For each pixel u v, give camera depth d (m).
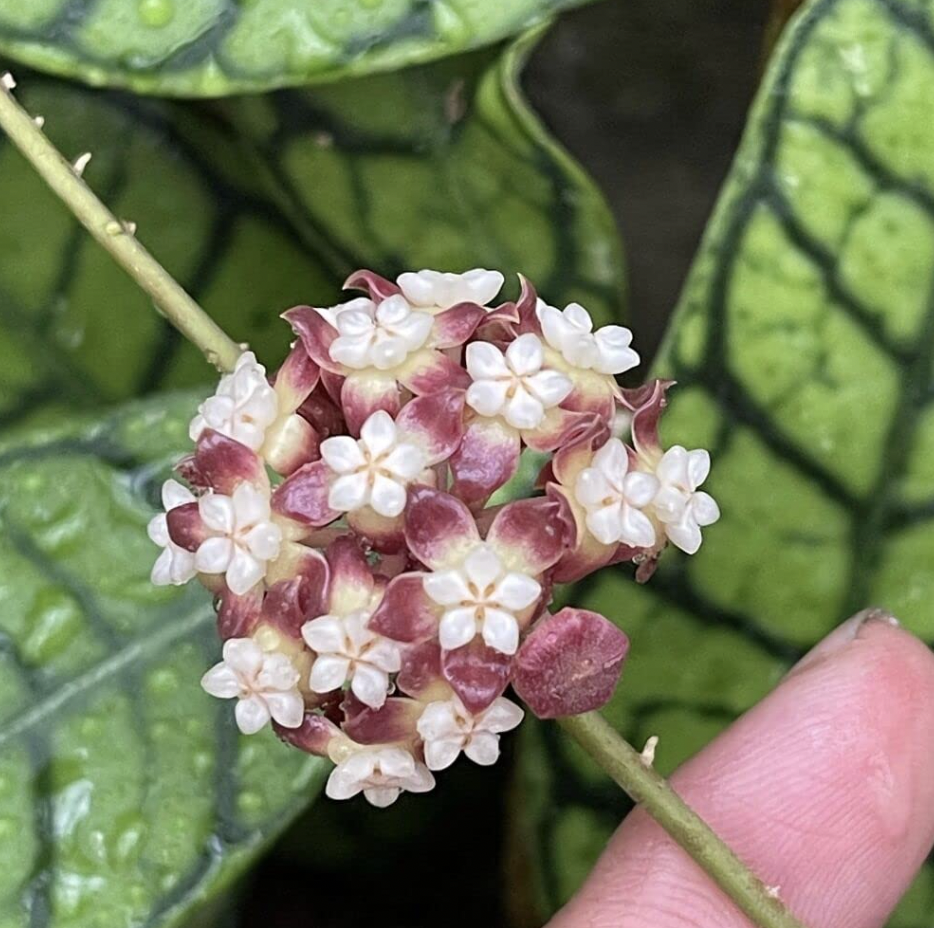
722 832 0.12
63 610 0.11
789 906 0.12
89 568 0.12
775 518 0.12
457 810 0.15
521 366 0.08
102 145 0.14
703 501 0.09
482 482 0.08
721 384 0.12
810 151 0.11
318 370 0.09
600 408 0.09
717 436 0.12
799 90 0.11
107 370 0.14
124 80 0.10
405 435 0.08
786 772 0.12
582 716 0.09
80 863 0.11
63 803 0.11
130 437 0.12
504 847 0.14
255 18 0.10
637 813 0.12
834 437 0.12
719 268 0.12
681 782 0.12
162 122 0.14
